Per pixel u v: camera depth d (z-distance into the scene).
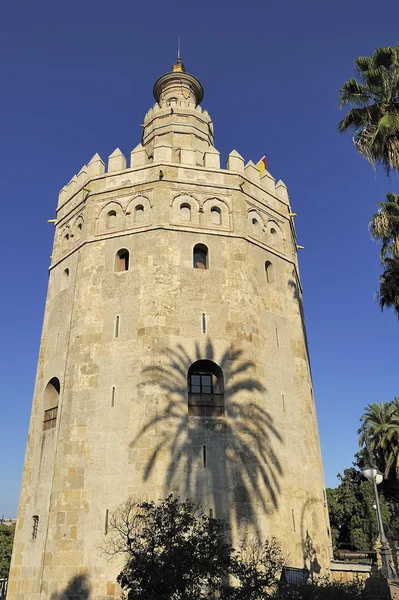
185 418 20.97
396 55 20.31
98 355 22.81
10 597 21.27
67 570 19.08
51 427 23.58
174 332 22.45
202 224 25.39
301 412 24.64
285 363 25.03
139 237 24.80
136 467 20.00
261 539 19.75
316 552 21.64
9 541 60.56
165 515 14.40
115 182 26.97
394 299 22.98
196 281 23.84
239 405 21.78
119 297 23.75
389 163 20.05
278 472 21.73
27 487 23.31
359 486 55.34
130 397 21.38
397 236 21.47
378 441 47.38
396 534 49.81
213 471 20.31
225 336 22.98
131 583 13.04
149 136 33.09
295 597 13.75
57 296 27.05
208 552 13.12
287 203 30.47
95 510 19.81
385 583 15.41
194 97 37.47
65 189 30.72
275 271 27.11
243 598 12.56
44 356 26.19
